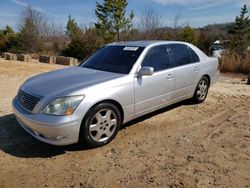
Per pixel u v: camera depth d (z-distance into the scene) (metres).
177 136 4.40
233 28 46.16
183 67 5.33
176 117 5.30
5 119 5.11
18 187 3.07
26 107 3.81
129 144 4.10
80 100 3.62
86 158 3.69
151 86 4.59
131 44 5.06
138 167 3.46
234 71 13.41
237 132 4.57
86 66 4.97
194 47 5.93
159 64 4.85
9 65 14.43
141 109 4.52
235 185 3.08
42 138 3.67
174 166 3.47
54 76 4.38
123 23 28.62
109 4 28.30
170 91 5.07
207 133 4.53
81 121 3.66
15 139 4.27
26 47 33.25
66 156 3.75
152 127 4.78
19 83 8.74
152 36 23.28
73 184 3.12
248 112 5.68
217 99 6.75
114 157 3.71
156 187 3.05
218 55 16.02
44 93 3.71
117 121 4.15
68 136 3.57
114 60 4.76
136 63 4.45
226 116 5.41
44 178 3.24
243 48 17.19
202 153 3.81
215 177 3.23
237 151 3.88
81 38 25.03
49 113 3.53
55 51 29.09
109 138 4.08
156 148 3.97
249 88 8.48
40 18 35.09
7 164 3.54
